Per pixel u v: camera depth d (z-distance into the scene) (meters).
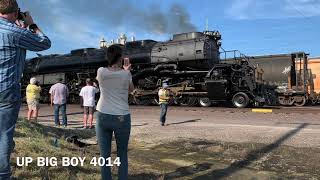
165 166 9.24
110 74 6.20
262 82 29.14
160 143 12.56
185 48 29.28
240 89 27.28
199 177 8.27
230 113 22.36
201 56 28.59
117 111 6.19
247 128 15.75
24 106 32.69
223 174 8.56
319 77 32.34
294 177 8.37
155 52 30.62
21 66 4.85
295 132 14.45
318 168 9.14
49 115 23.92
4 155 4.76
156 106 29.44
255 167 9.23
